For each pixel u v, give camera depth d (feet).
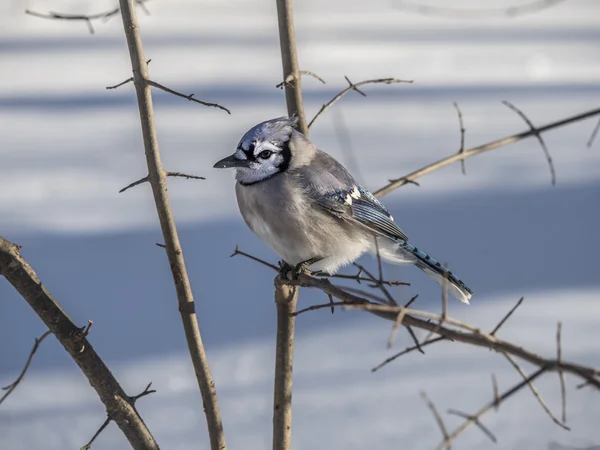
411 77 76.28
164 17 105.60
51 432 24.89
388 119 62.64
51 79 75.77
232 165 21.40
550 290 35.50
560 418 25.25
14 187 48.42
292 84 20.40
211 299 34.96
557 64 80.74
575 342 30.12
